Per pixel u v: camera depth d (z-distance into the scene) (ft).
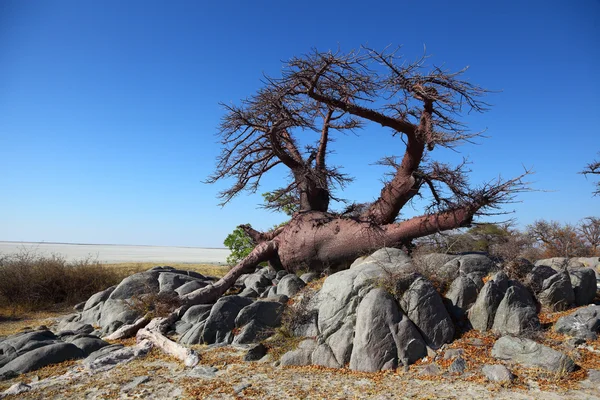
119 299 44.86
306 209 50.16
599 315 27.96
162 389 24.44
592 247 77.36
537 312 31.32
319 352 27.76
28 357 29.76
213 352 30.45
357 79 43.11
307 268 46.68
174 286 46.98
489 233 56.03
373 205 45.91
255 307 33.99
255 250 48.88
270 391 23.26
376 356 25.88
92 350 33.04
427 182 41.29
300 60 41.96
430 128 38.86
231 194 53.36
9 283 57.06
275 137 47.06
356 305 29.35
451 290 31.19
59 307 57.62
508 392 21.39
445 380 23.35
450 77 39.47
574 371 23.04
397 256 35.17
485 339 27.25
